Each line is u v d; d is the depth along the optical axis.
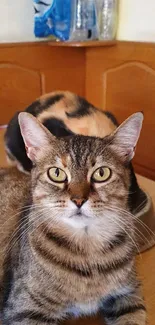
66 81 0.71
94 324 0.27
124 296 0.27
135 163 0.64
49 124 0.41
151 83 0.59
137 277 0.29
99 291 0.26
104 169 0.27
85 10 0.62
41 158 0.28
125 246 0.27
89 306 0.26
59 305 0.26
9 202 0.33
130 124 0.27
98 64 0.68
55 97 0.48
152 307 0.27
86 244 0.27
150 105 0.60
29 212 0.29
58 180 0.27
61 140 0.28
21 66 0.66
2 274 0.29
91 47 0.68
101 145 0.28
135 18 0.60
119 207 0.27
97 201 0.26
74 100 0.47
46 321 0.26
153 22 0.58
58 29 0.63
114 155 0.28
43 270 0.25
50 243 0.26
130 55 0.61
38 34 0.64
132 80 0.62
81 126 0.41
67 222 0.26
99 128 0.41
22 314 0.25
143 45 0.58
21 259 0.27
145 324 0.25
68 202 0.26
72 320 0.27
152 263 0.32
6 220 0.31
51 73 0.69
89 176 0.27
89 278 0.26
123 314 0.26
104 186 0.27
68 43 0.63
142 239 0.33
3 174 0.38
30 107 0.47
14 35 0.65
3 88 0.65
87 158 0.27
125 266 0.27
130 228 0.28
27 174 0.38
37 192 0.28
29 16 0.65
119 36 0.64
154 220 0.35
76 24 0.63
